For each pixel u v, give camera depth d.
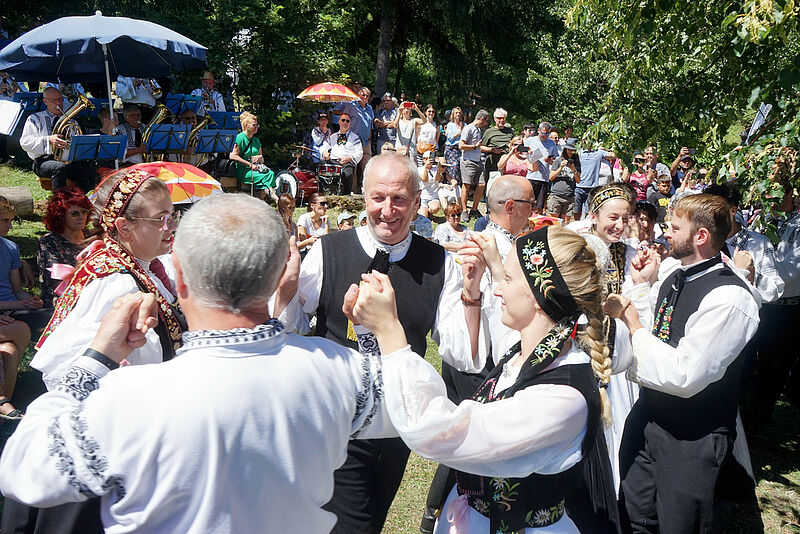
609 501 2.29
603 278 1.94
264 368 1.38
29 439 1.31
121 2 13.31
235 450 1.31
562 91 18.41
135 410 1.29
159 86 10.83
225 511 1.32
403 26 19.16
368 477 2.49
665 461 2.95
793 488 4.21
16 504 2.12
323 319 2.72
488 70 20.25
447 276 2.72
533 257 1.90
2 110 7.48
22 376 4.59
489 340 2.68
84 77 9.39
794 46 4.07
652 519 3.06
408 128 12.31
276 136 12.95
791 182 4.17
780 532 3.76
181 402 1.29
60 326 2.09
